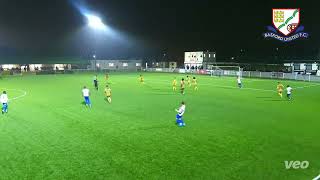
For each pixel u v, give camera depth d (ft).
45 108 86.63
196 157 45.42
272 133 58.29
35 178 38.52
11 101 100.68
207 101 98.22
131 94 116.26
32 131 60.70
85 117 73.61
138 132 59.31
